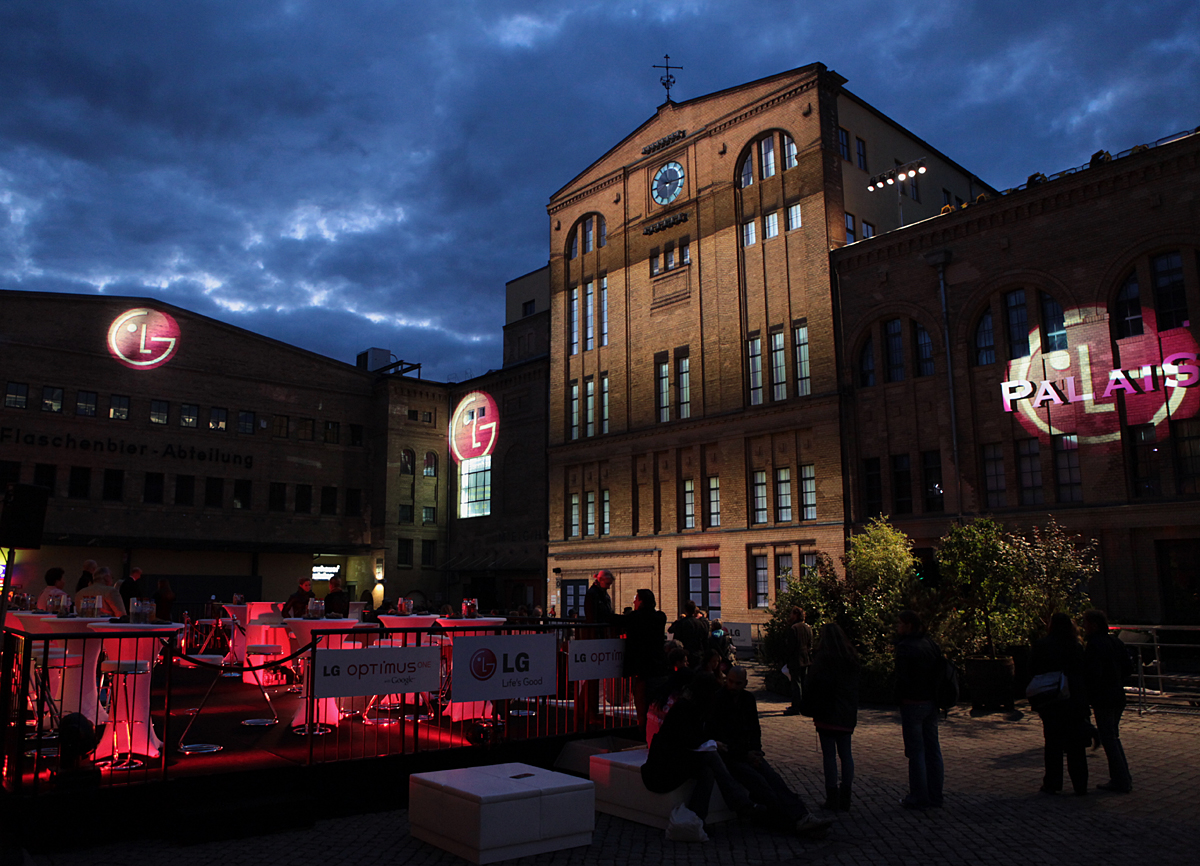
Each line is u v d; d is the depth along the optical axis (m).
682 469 37.72
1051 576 18.94
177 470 46.16
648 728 11.29
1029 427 26.83
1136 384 24.64
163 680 17.92
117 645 10.27
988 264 28.25
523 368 48.16
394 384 52.94
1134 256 24.94
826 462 31.77
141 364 45.78
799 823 8.98
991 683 17.22
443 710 13.95
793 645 18.09
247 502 48.44
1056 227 26.75
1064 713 10.62
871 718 17.20
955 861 8.11
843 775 10.16
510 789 8.51
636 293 40.97
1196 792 10.54
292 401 50.91
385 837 9.11
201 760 10.13
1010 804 10.20
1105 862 7.94
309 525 50.44
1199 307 23.69
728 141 37.41
